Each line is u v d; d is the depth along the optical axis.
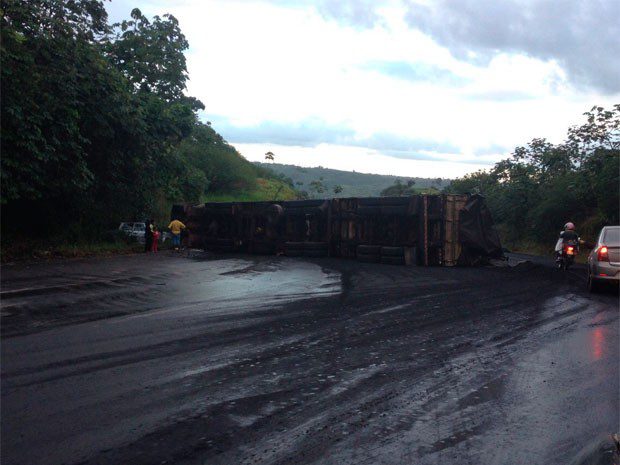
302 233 25.98
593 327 9.16
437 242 20.73
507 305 11.36
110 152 25.84
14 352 7.23
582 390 5.88
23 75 20.38
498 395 5.69
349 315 10.11
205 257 24.88
